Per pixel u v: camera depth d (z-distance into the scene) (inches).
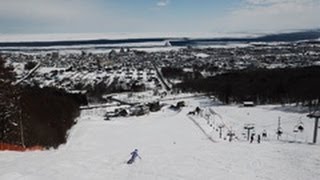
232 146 1231.5
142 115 4564.5
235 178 778.8
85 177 732.7
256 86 5536.4
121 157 964.6
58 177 708.7
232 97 5418.3
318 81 5093.5
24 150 1253.7
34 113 2471.7
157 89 7431.1
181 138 2677.2
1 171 725.9
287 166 893.2
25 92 2760.8
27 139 1818.4
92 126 3307.1
